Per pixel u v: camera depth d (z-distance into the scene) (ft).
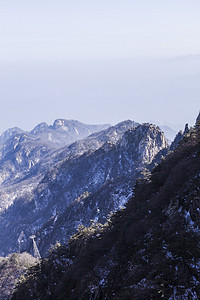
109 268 193.98
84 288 200.13
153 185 248.32
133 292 146.82
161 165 282.15
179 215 166.91
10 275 367.04
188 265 135.74
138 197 262.06
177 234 157.07
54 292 249.55
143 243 178.60
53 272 283.18
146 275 149.07
